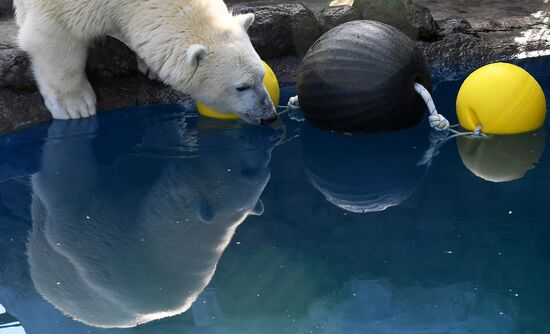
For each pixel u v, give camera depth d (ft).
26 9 18.78
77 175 17.10
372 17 23.24
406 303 12.41
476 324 11.80
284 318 12.12
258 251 14.05
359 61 17.54
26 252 14.26
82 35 18.34
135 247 14.32
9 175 17.15
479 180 16.16
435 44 23.26
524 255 13.53
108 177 16.98
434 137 18.24
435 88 21.56
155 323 12.09
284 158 17.67
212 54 17.20
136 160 17.74
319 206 15.52
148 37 17.58
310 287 12.91
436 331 11.71
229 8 23.98
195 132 19.13
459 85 21.74
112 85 21.08
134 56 21.24
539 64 22.54
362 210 15.30
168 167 17.39
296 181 16.60
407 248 13.88
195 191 16.35
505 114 17.80
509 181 16.05
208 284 13.09
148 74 21.22
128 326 12.05
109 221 15.28
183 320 12.14
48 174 17.16
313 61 18.11
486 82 17.85
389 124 18.22
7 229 15.02
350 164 17.25
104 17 17.88
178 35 17.29
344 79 17.65
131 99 20.83
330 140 18.43
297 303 12.49
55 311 12.55
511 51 23.31
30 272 13.64
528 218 14.66
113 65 21.11
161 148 18.31
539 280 12.89
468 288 12.70
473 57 23.07
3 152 18.25
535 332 11.65
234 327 11.92
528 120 17.95
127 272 13.55
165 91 21.11
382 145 17.98
